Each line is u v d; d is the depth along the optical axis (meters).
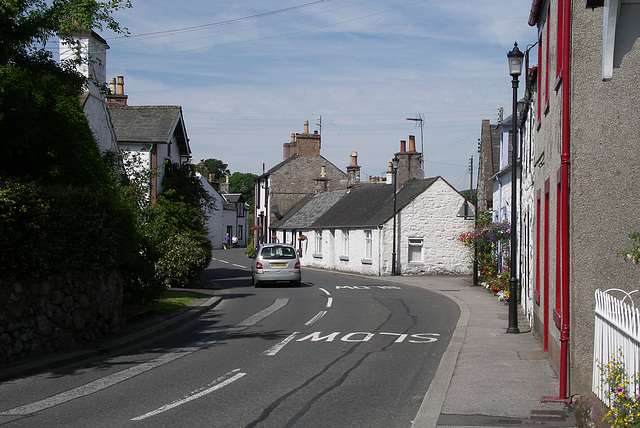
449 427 6.35
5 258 9.12
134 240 13.24
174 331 13.59
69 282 10.77
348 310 17.30
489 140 34.22
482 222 24.77
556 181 8.27
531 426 6.38
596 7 7.22
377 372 9.14
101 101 22.11
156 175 18.66
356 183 53.53
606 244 7.11
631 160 7.11
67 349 10.54
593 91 7.21
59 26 10.73
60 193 10.42
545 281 10.08
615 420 5.17
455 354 10.27
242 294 22.67
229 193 99.25
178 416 6.79
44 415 6.83
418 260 35.72
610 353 6.21
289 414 6.89
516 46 12.95
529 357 9.86
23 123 10.26
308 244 47.78
